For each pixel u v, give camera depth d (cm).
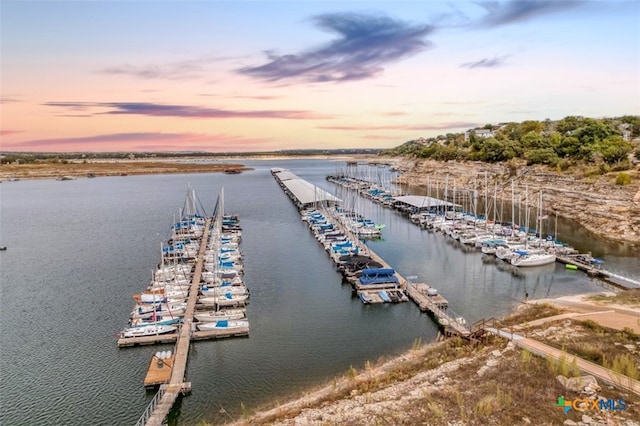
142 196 18050
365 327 5069
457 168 18288
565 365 3150
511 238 8838
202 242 9444
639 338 3716
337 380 3912
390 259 7881
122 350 4591
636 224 9025
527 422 2686
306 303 5800
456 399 3064
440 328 5022
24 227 11381
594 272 6756
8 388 3928
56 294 6278
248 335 4862
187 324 4975
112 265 7731
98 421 3475
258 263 7706
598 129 14438
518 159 15688
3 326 5200
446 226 10044
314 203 13512
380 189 17600
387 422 2867
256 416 3366
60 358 4441
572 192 11338
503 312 5378
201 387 3881
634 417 2647
